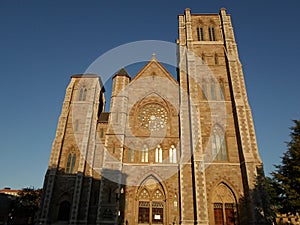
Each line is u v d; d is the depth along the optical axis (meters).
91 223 39.03
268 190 40.62
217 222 36.41
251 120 42.06
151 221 37.41
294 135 36.75
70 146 44.81
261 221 33.81
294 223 46.28
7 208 59.75
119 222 36.56
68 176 42.41
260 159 38.91
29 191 56.31
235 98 43.16
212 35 52.25
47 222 38.28
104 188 38.22
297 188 33.19
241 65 47.38
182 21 54.81
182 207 36.00
